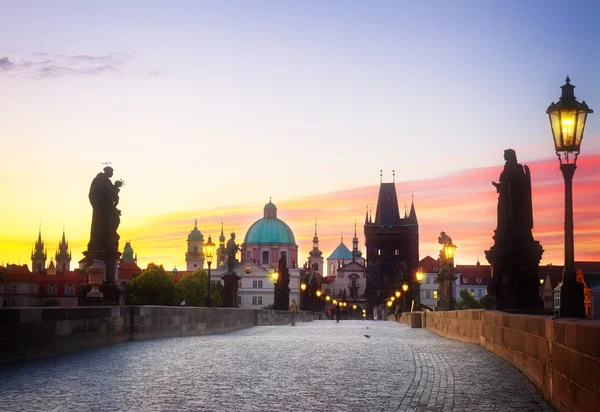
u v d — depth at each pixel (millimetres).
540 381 15438
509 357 21453
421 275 83625
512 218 28812
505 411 13023
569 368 11828
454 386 16344
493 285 29812
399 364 21406
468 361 22125
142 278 193625
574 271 16688
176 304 195000
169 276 195875
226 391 15305
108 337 28078
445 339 36750
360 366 20844
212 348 27734
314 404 13734
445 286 55062
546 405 13680
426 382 17094
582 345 10852
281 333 45906
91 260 37031
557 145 16875
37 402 13391
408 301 105500
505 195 28938
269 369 19766
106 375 17672
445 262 55156
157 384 16188
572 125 16734
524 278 28641
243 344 30688
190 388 15633
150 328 33250
